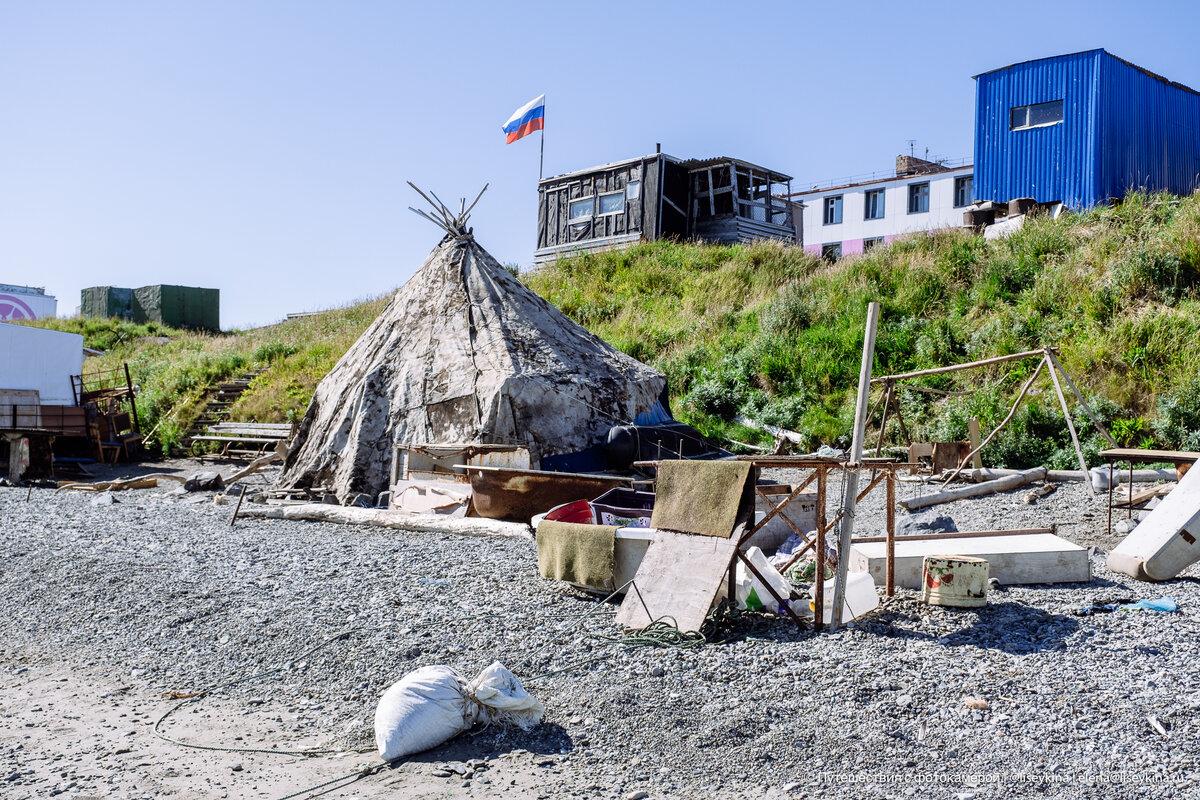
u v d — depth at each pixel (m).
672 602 6.44
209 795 4.45
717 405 18.95
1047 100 24.03
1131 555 7.60
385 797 4.34
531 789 4.37
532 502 10.97
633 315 24.95
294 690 5.97
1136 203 20.27
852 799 4.09
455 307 15.29
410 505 12.01
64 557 9.80
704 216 33.09
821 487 6.50
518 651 6.26
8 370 22.84
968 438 14.44
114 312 45.41
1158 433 13.59
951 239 22.69
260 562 9.34
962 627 6.21
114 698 5.96
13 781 4.66
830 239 43.34
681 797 4.22
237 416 24.98
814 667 5.57
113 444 22.20
